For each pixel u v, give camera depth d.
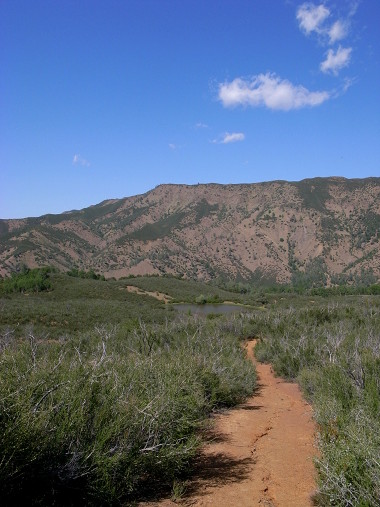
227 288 117.25
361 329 17.39
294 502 5.07
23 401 4.46
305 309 27.47
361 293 94.19
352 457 4.64
